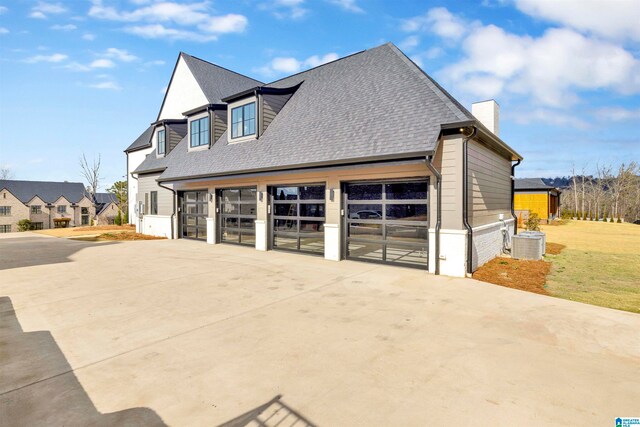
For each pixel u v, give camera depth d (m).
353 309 5.50
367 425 2.54
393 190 9.05
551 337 4.25
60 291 6.77
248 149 12.63
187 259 10.60
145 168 19.09
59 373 3.43
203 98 17.72
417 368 3.46
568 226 25.91
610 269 8.85
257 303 5.88
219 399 2.92
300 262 9.88
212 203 14.73
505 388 3.06
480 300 5.93
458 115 7.75
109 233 19.47
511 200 13.80
